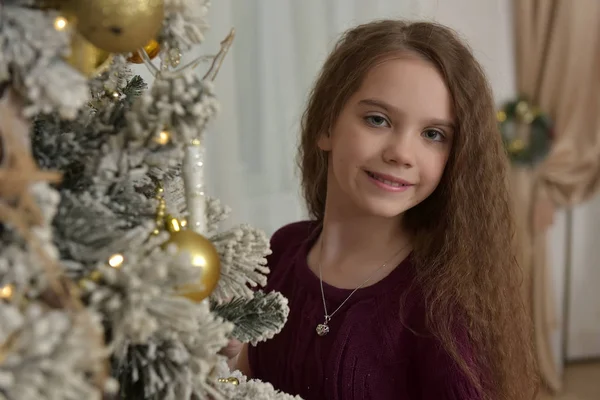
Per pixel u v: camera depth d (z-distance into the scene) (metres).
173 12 0.36
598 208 2.15
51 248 0.27
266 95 1.52
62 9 0.30
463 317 0.62
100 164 0.33
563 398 2.01
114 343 0.29
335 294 0.68
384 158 0.60
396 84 0.59
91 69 0.32
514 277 0.72
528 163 1.91
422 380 0.63
